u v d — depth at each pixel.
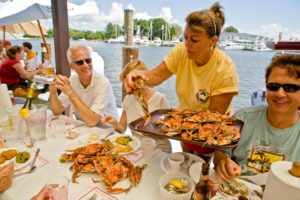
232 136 1.19
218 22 1.43
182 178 1.14
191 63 1.69
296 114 1.20
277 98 1.13
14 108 1.77
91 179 1.19
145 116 1.51
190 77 1.73
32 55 6.08
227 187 1.10
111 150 1.42
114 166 1.21
